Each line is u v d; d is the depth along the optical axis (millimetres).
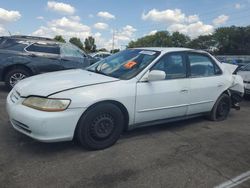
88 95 3920
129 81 4395
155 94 4637
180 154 4199
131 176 3479
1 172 3396
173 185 3334
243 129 5633
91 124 4020
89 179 3354
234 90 6227
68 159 3822
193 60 5414
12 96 4289
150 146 4434
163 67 4852
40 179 3295
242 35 91625
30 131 3783
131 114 4430
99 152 4098
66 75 4547
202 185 3377
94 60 9953
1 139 4332
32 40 8367
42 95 3797
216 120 6074
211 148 4512
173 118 5137
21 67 8125
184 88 5070
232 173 3715
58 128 3740
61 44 8859
